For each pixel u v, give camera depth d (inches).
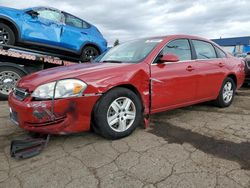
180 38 173.5
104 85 126.6
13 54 241.8
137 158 115.0
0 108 209.9
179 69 161.9
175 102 163.0
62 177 100.7
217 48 205.3
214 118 176.2
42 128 117.2
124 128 137.4
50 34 276.1
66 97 117.3
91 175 101.7
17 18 253.4
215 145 128.3
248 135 141.7
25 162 113.6
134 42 178.9
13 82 243.3
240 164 107.8
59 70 140.0
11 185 96.0
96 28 337.1
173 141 134.0
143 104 145.3
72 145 130.4
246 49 1266.0
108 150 123.8
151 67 148.0
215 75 190.9
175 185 93.4
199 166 106.7
